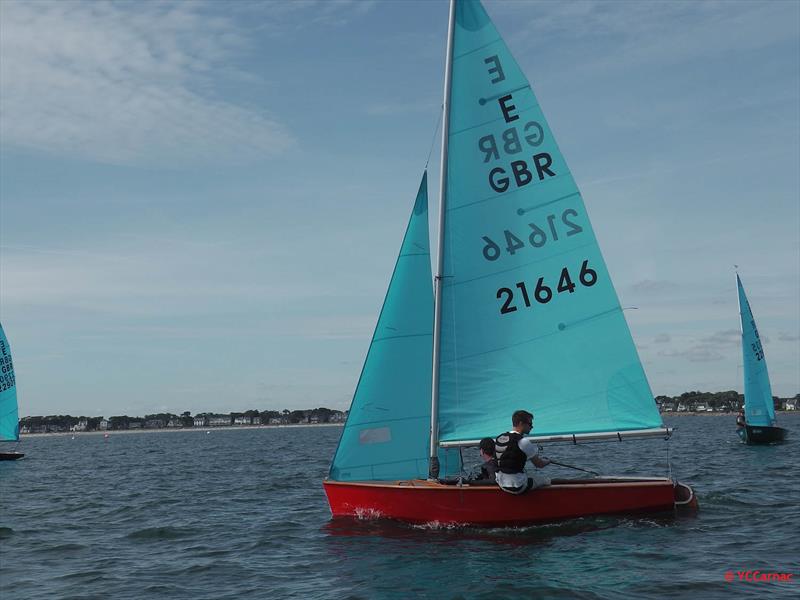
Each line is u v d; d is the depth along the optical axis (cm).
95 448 8175
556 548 1066
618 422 1261
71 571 1123
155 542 1360
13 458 4906
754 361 4128
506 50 1326
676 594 843
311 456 4359
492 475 1220
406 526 1259
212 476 2916
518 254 1303
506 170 1316
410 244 1380
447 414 1294
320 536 1284
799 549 1047
